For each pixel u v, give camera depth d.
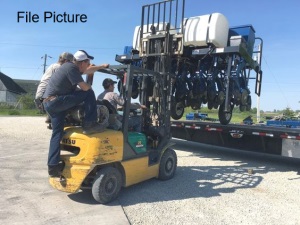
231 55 8.03
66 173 4.52
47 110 4.37
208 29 7.83
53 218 4.04
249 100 9.59
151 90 6.59
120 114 5.36
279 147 8.03
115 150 4.75
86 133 4.48
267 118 14.92
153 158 5.88
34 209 4.33
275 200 5.23
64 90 4.28
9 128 13.76
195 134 9.87
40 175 6.04
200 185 5.93
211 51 7.93
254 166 8.02
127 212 4.40
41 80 4.89
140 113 6.13
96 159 4.45
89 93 4.43
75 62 4.59
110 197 4.67
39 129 13.79
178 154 9.29
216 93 8.63
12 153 8.19
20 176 5.93
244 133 8.33
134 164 5.20
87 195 4.97
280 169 7.79
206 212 4.54
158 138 6.01
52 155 4.44
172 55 7.01
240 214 4.52
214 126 8.98
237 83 8.66
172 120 10.56
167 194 5.29
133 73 5.34
